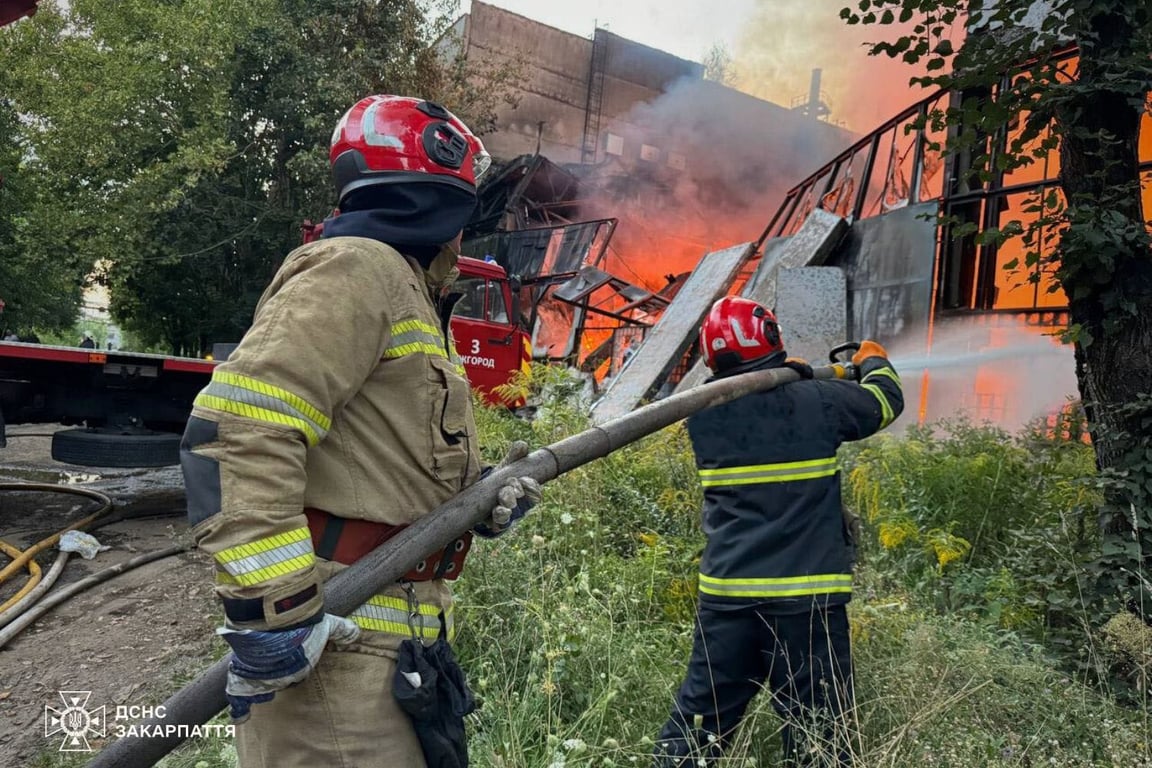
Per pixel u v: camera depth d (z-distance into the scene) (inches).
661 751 86.9
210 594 160.1
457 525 52.0
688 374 301.1
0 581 165.5
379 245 51.2
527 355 374.9
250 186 702.5
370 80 692.7
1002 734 92.3
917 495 167.3
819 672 83.6
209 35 605.6
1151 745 85.9
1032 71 135.4
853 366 104.5
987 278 264.5
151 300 767.7
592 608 112.0
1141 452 122.0
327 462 48.3
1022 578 134.8
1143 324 124.6
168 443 216.4
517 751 79.5
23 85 597.9
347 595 46.7
